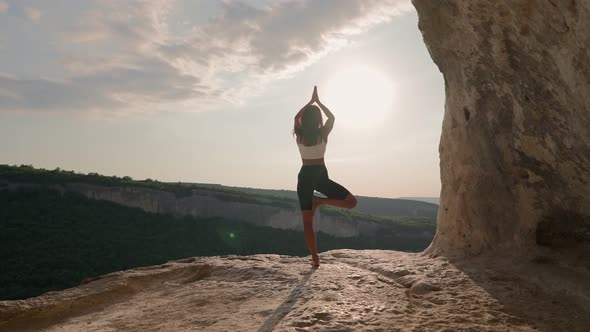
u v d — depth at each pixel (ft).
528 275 9.90
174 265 16.69
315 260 12.44
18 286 131.85
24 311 12.57
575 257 9.89
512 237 11.65
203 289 12.03
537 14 7.70
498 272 10.48
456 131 14.02
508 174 11.66
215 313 9.58
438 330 6.93
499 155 11.79
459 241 13.37
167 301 11.77
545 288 9.08
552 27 7.47
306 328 6.98
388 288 9.80
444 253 13.30
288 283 10.93
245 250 229.04
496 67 10.44
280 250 235.61
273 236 247.09
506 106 10.97
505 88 10.67
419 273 10.89
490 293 9.02
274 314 8.30
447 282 9.92
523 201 11.35
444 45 12.89
